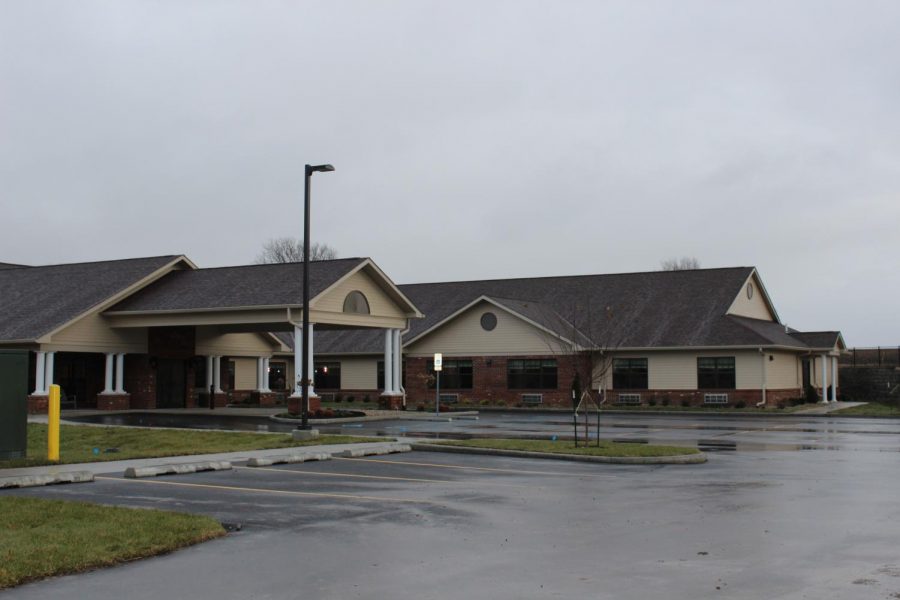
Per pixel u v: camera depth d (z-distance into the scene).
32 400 35.25
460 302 55.91
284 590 8.38
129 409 38.97
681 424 34.00
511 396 49.00
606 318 49.78
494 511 12.78
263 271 38.62
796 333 52.75
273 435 25.41
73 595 8.20
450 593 8.24
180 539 10.30
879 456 21.39
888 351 63.28
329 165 25.69
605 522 11.87
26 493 14.24
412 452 22.11
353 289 37.56
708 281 50.75
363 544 10.44
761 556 9.65
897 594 8.02
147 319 37.06
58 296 38.88
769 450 23.08
